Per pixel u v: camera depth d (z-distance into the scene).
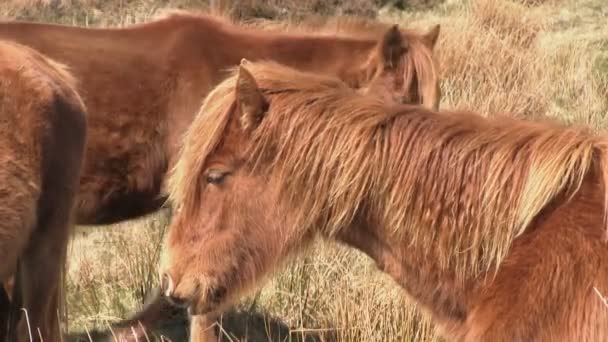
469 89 7.71
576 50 8.98
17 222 3.44
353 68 4.73
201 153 2.60
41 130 3.54
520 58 8.50
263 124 2.53
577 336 2.32
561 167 2.38
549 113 7.59
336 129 2.50
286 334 4.23
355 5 11.51
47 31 4.43
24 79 3.53
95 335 4.38
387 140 2.51
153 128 4.38
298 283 4.36
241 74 2.48
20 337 3.67
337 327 3.78
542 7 11.30
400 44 4.71
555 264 2.36
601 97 8.02
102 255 5.13
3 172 3.37
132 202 4.46
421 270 2.57
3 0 11.33
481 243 2.47
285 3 11.31
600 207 2.38
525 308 2.38
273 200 2.55
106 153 4.30
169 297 2.68
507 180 2.44
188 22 4.56
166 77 4.40
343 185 2.48
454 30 9.26
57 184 3.65
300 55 4.67
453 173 2.49
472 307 2.52
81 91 4.25
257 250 2.60
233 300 2.66
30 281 3.65
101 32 4.51
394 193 2.51
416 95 4.77
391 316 3.82
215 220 2.61
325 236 2.60
